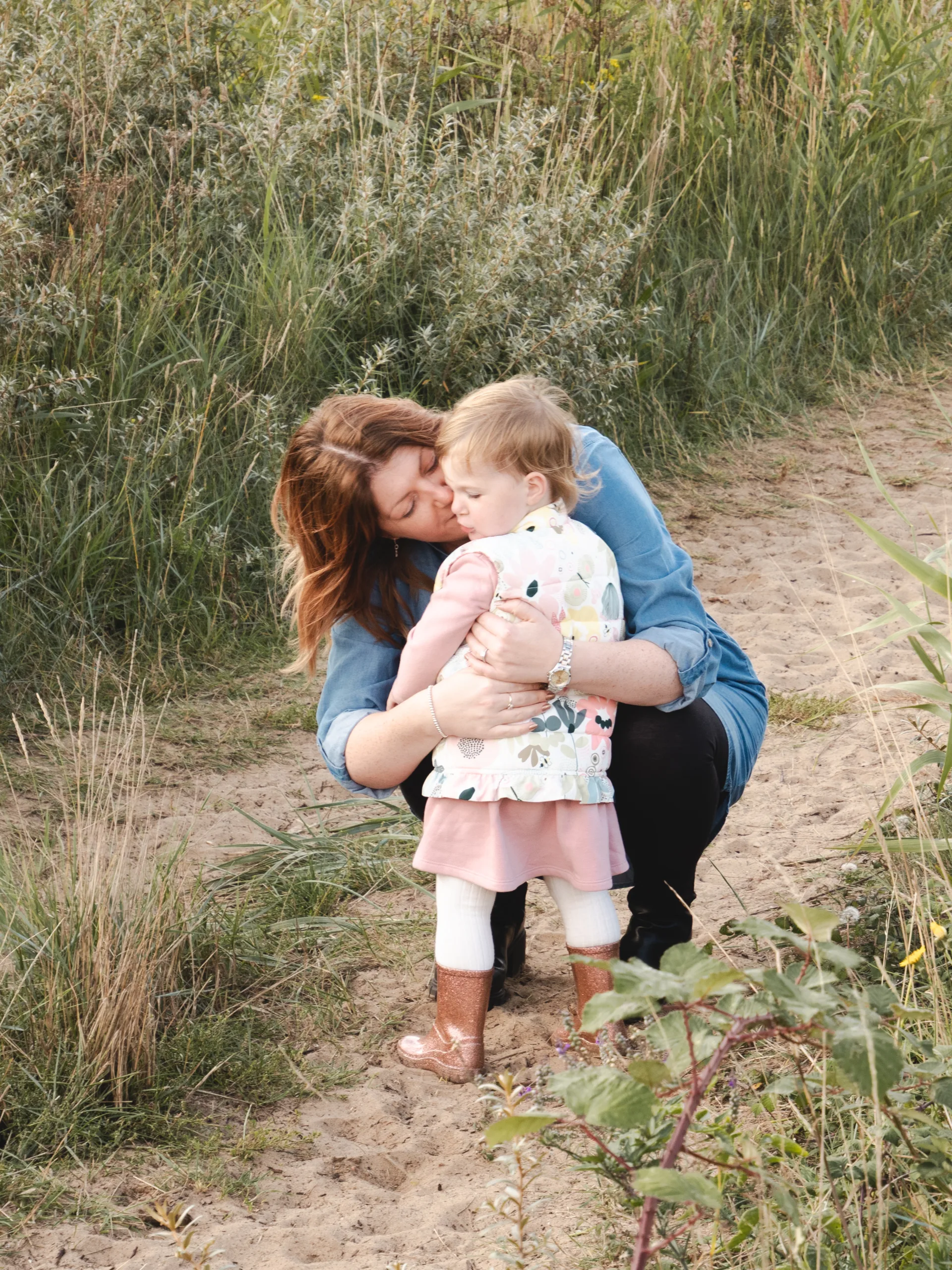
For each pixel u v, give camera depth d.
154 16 6.05
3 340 4.70
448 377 5.61
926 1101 2.05
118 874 2.66
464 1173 2.19
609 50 7.93
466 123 6.96
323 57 6.77
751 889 3.12
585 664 2.30
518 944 2.79
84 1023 2.35
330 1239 1.99
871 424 7.21
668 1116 1.77
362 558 2.52
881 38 8.72
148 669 4.46
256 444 5.03
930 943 2.30
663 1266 1.76
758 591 5.32
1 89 5.40
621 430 6.52
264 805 3.73
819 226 7.95
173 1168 2.17
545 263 5.83
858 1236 1.74
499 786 2.30
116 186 5.27
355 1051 2.56
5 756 3.84
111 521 4.62
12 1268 1.91
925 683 2.87
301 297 5.30
